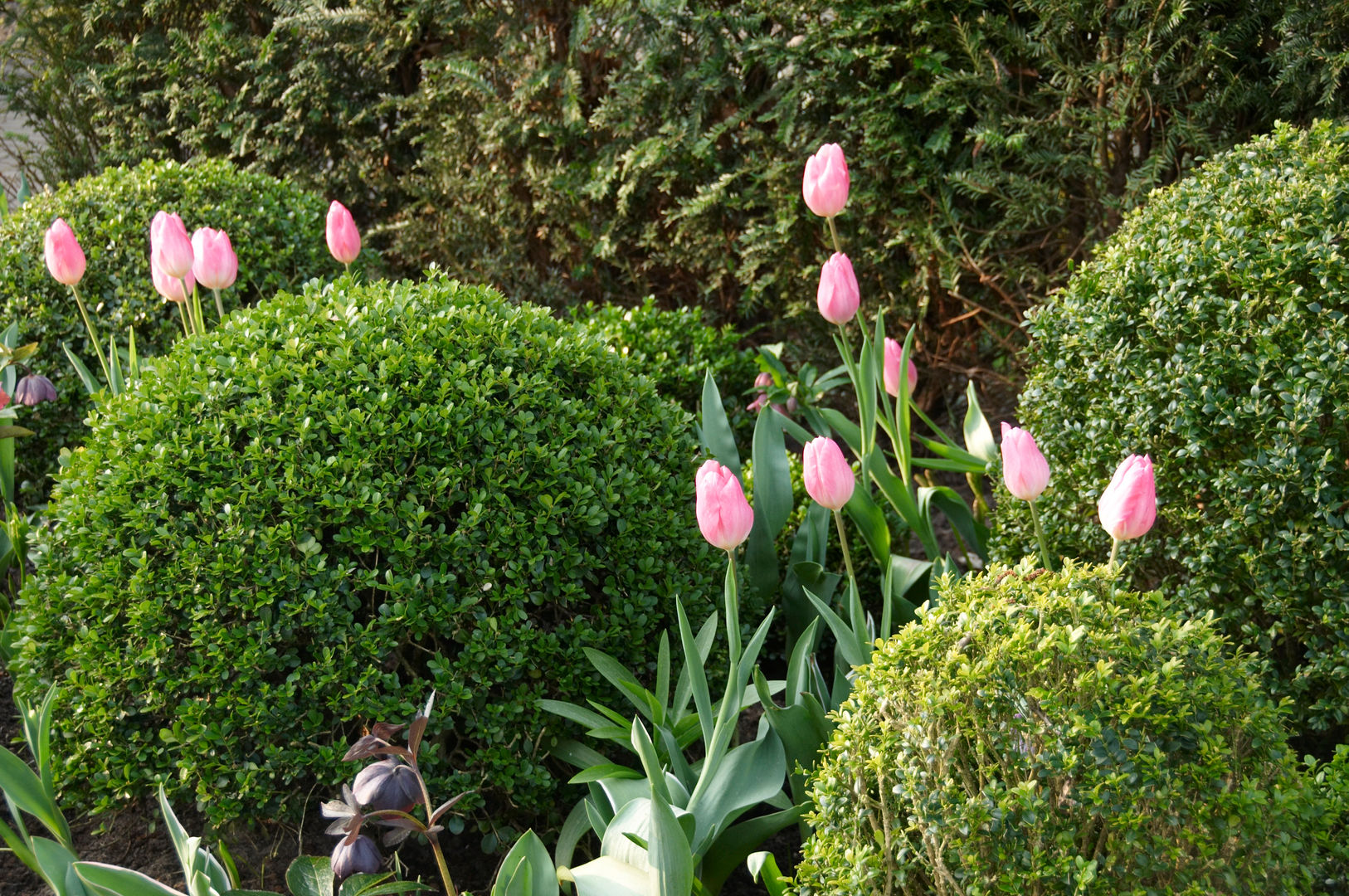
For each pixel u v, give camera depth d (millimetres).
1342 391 2180
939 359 4742
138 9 6562
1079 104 4121
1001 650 1645
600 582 2580
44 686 2400
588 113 5305
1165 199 2799
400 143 6184
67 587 2355
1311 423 2209
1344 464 2240
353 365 2438
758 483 2951
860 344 4820
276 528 2225
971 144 4324
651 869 1812
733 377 4242
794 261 4797
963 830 1554
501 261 5555
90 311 3973
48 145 7059
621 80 5004
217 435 2316
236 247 4203
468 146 5586
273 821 2496
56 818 2100
